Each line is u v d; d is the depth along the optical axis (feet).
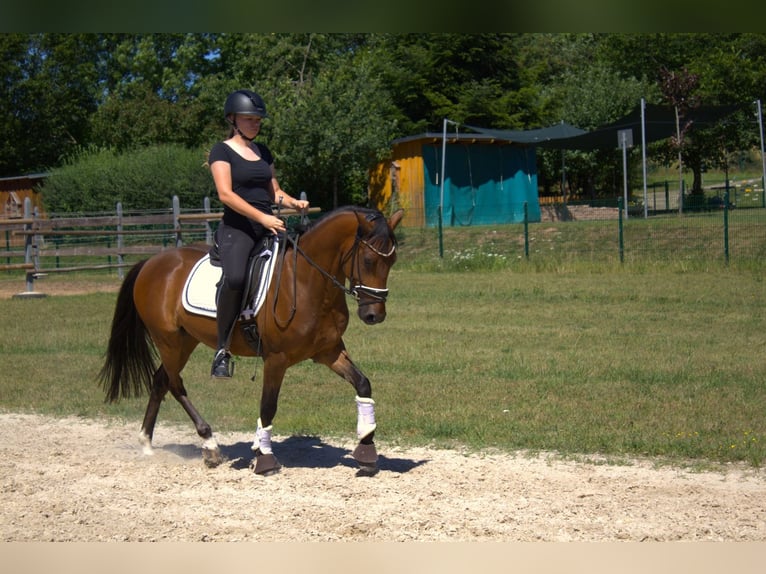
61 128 152.46
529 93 141.08
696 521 17.88
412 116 141.59
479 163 116.67
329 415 28.27
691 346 40.29
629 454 23.50
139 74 152.97
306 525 17.81
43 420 28.89
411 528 17.51
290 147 110.22
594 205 126.11
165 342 23.39
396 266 83.92
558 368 35.40
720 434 24.94
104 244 93.35
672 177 203.82
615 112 142.72
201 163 109.81
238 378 35.60
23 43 147.43
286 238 21.47
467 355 38.78
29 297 65.10
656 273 71.67
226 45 146.30
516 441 24.63
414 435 25.94
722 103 129.70
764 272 68.49
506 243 89.20
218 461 22.98
